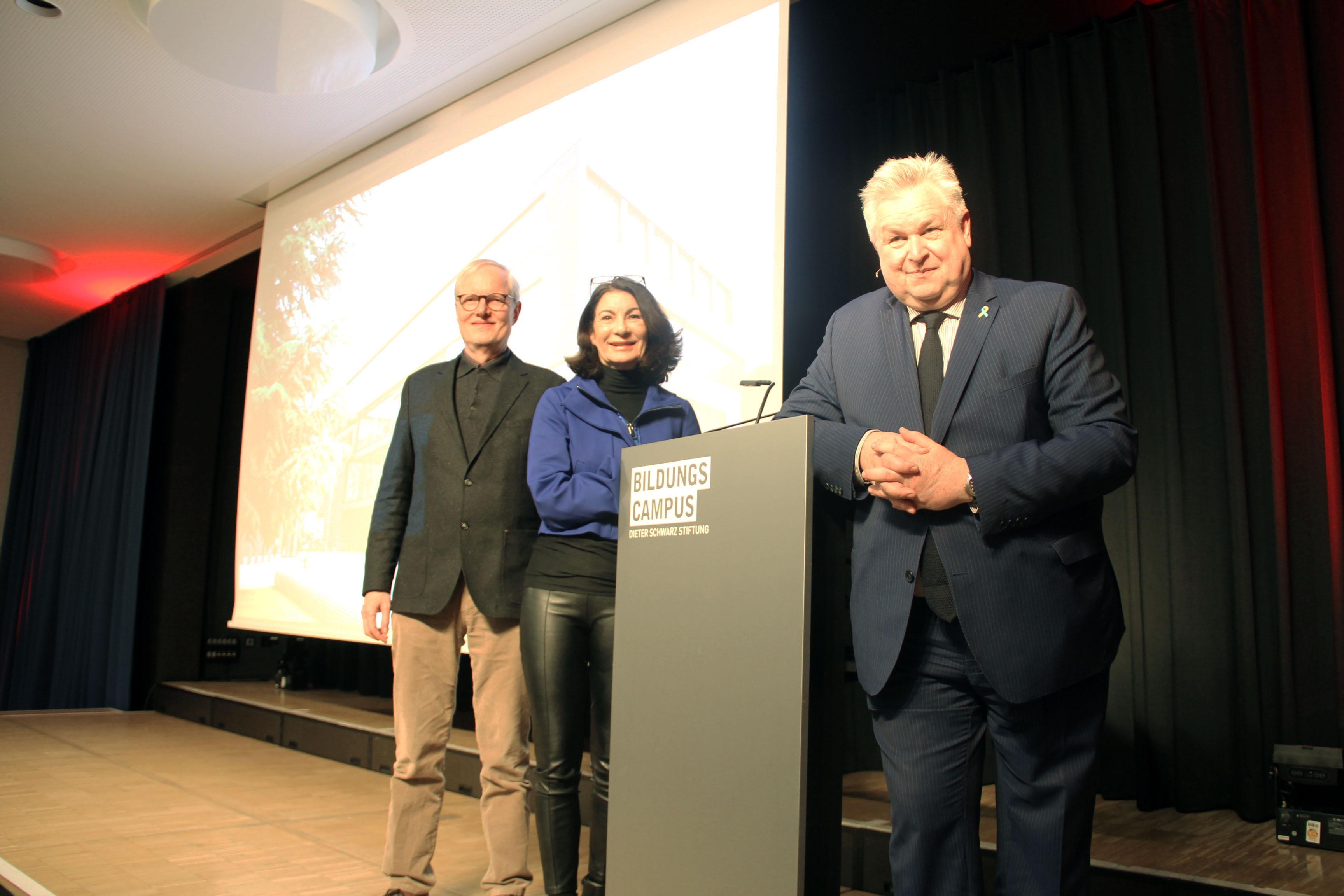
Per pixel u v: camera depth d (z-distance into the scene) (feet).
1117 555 9.30
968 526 3.65
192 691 17.60
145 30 11.98
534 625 5.81
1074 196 9.82
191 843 8.39
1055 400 3.80
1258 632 8.30
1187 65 9.51
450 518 6.51
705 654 3.82
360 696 16.88
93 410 22.53
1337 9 8.59
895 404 4.01
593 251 11.02
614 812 4.22
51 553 22.84
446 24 11.55
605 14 11.28
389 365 13.82
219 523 20.59
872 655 3.85
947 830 3.77
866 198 4.23
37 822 9.05
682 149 10.29
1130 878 6.09
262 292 16.98
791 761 3.34
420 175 13.83
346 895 6.91
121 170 15.94
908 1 10.30
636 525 4.39
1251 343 8.68
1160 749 8.59
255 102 13.65
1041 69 10.52
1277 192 8.66
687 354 9.75
